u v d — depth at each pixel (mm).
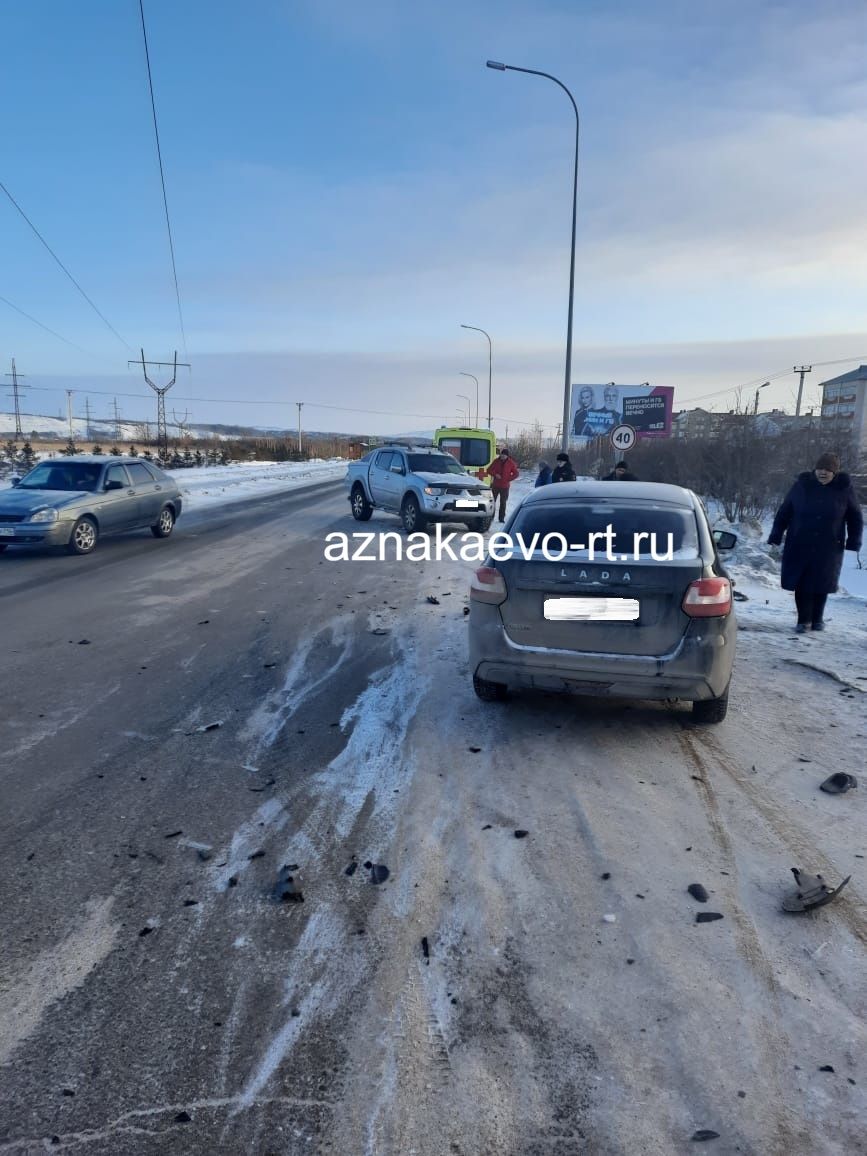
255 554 12766
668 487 5844
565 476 16875
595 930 2982
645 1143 2090
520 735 4906
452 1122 2145
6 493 12555
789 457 21969
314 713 5266
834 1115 2184
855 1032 2490
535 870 3385
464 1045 2416
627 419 41281
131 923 2998
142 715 5211
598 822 3816
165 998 2602
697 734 4980
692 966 2787
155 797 4027
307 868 3385
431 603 8953
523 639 4773
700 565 4625
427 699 5539
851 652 7023
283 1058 2359
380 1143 2080
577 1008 2576
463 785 4191
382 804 3969
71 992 2623
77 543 12258
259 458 74750
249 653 6750
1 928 2957
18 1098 2207
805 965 2805
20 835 3641
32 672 6141
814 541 7539
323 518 19328
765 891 3262
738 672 6367
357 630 7594
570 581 4645
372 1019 2520
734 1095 2244
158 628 7625
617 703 5531
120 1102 2201
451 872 3361
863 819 3896
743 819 3875
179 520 17922
